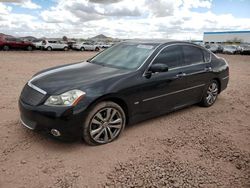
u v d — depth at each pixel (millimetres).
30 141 3695
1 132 3938
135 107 3988
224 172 3125
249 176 3059
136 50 4613
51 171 2998
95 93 3441
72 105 3283
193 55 5160
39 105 3354
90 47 34750
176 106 4840
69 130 3326
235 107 5957
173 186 2811
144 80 4027
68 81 3607
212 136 4180
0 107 5133
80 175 2945
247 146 3859
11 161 3160
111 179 2896
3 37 26219
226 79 6133
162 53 4477
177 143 3867
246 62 20125
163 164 3248
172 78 4496
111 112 3715
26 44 27672
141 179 2914
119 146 3691
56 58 18094
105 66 4414
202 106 5770
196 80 5102
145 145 3760
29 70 10820
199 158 3438
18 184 2742
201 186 2832
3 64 12695
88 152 3473
